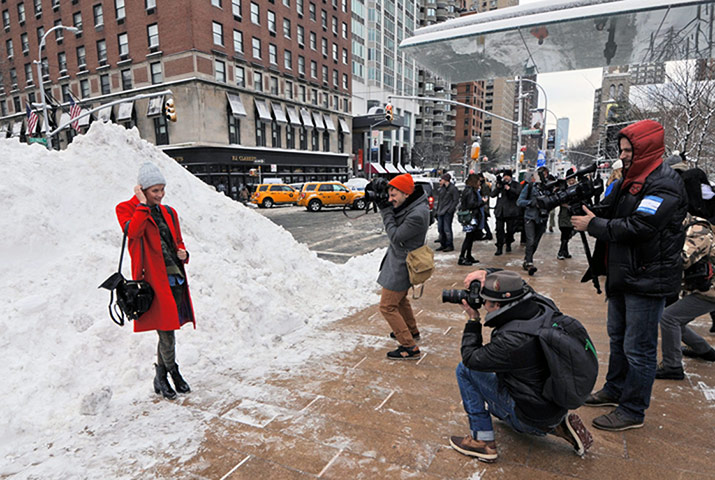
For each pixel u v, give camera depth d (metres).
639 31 3.59
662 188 2.46
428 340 4.49
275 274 5.70
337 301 5.81
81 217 4.73
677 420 2.89
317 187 25.50
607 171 33.50
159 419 2.94
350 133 54.47
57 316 3.66
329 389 3.38
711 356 3.81
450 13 90.56
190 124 35.00
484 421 2.47
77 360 3.42
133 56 36.69
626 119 33.38
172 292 3.17
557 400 2.14
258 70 40.03
